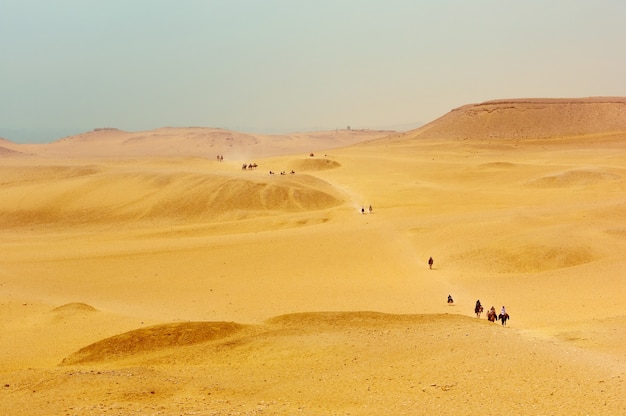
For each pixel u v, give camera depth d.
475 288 48.88
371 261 59.59
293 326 33.38
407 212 84.81
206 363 26.81
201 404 19.78
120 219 99.25
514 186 111.69
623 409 17.91
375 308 43.47
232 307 45.12
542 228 63.75
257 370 24.86
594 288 46.03
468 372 22.30
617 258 53.81
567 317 38.28
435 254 60.50
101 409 18.95
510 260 55.75
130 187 110.88
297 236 69.94
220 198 102.44
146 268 60.09
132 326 38.94
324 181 117.00
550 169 122.50
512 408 18.55
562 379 20.86
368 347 27.00
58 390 21.72
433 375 22.34
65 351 34.16
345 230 71.94
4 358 33.50
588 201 85.56
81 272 59.41
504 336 27.45
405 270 56.03
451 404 19.22
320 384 22.25
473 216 74.12
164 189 108.69
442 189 108.44
